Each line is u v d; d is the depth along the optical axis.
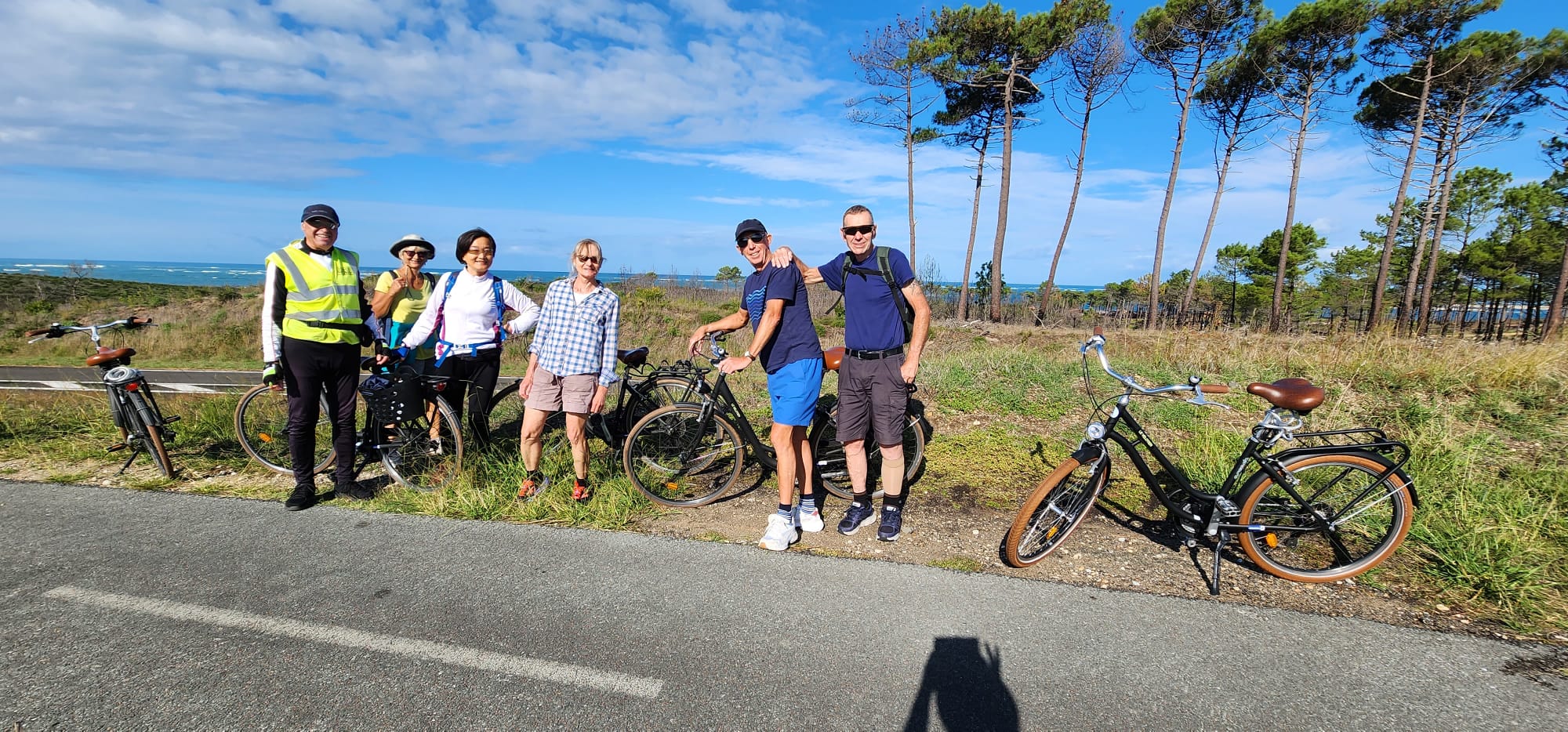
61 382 11.37
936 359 8.32
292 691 2.44
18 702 2.36
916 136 26.94
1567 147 21.59
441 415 4.74
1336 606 3.06
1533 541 3.43
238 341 17.11
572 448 4.21
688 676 2.54
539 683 2.50
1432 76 22.06
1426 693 2.43
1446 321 25.11
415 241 5.06
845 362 3.83
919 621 2.92
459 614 2.96
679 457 4.45
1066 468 3.37
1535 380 6.20
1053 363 7.70
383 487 4.62
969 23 23.86
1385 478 3.25
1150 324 22.69
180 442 5.51
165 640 2.75
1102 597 3.14
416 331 4.67
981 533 3.89
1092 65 23.44
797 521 3.94
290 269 4.11
